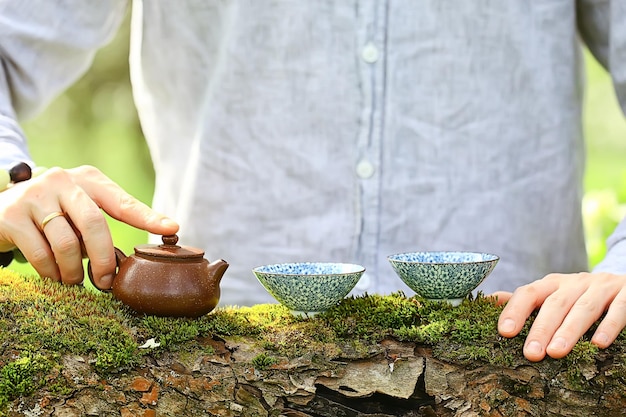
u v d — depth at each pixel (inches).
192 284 46.7
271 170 66.3
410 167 65.6
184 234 68.9
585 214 117.3
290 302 47.6
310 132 65.6
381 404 46.3
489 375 45.8
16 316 45.7
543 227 67.5
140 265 47.1
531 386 45.6
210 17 67.4
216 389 44.9
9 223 49.4
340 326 47.1
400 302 49.7
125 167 229.1
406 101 64.9
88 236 48.2
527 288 48.1
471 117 65.4
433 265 47.3
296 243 66.7
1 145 57.9
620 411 45.6
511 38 64.9
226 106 66.4
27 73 65.8
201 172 67.4
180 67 69.1
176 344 45.6
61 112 239.1
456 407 45.8
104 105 235.0
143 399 44.2
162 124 71.4
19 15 64.7
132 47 73.9
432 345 46.4
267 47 65.2
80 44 67.9
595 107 290.0
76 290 49.9
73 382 43.6
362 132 65.2
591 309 46.2
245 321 48.3
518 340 46.1
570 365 45.3
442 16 64.2
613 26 64.4
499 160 65.9
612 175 254.7
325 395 45.8
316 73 65.0
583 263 71.4
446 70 64.7
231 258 67.8
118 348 44.3
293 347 45.8
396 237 66.2
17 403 42.9
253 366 45.2
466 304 49.8
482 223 66.1
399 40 64.4
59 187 50.2
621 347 46.2
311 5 64.3
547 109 66.2
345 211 66.1
